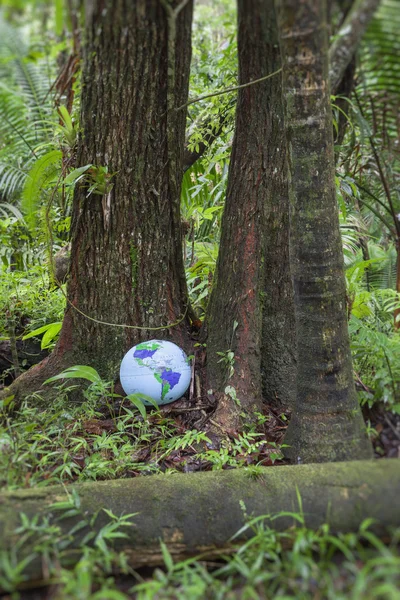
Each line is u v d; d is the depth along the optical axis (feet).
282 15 5.42
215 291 8.76
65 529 5.28
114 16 7.17
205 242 11.71
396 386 6.79
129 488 5.95
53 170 8.95
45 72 14.23
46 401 8.67
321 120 5.79
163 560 5.42
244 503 5.71
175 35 7.52
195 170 11.85
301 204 6.11
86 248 8.58
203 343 9.12
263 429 7.95
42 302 10.91
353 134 10.44
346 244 10.43
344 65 7.97
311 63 5.51
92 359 8.95
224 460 6.89
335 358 6.36
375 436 6.43
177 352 8.43
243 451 7.48
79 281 8.77
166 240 8.73
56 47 7.24
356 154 10.82
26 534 4.94
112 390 8.46
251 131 7.82
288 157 6.08
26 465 6.23
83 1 6.57
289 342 8.58
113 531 5.42
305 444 6.52
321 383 6.42
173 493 5.88
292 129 5.89
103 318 8.81
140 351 8.22
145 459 7.51
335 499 5.39
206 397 8.55
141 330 8.89
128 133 7.93
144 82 7.69
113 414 8.53
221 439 7.75
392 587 4.00
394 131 10.32
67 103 8.89
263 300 8.48
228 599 4.64
